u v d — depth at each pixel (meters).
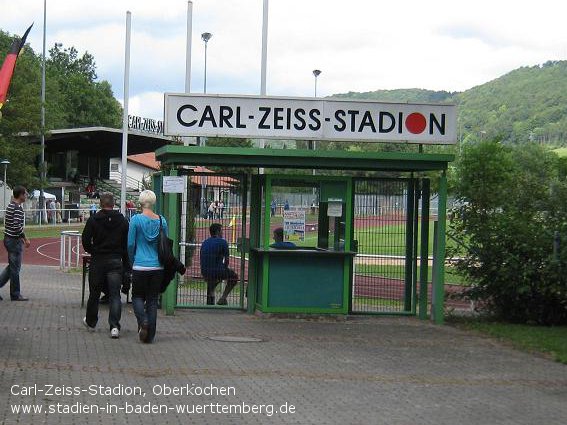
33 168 53.12
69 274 22.47
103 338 11.49
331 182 14.89
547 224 14.77
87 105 100.31
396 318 15.19
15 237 15.24
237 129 14.55
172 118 14.45
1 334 11.42
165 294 14.68
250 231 15.16
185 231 16.84
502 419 7.80
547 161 15.79
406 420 7.61
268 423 7.31
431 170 14.80
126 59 22.81
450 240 15.25
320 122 14.69
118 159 82.00
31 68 65.25
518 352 11.84
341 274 14.84
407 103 14.76
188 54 21.28
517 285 14.52
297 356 10.85
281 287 14.72
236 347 11.35
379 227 15.18
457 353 11.62
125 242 11.86
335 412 7.82
